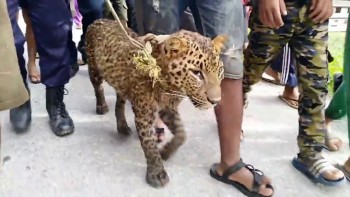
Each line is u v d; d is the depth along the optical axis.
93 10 2.29
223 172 1.51
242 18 1.37
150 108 1.42
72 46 1.91
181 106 2.06
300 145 1.56
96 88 1.87
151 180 1.48
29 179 1.50
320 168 1.52
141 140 1.47
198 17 1.43
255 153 1.71
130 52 1.41
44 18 1.66
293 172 1.60
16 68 1.13
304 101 1.49
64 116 1.79
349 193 1.51
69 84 2.25
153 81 1.32
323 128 1.51
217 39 1.27
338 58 2.59
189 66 1.22
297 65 1.49
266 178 1.47
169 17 1.44
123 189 1.48
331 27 3.14
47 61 1.74
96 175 1.54
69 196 1.43
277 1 1.32
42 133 1.78
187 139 1.78
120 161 1.62
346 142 1.81
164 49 1.25
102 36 1.61
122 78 1.45
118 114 1.74
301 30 1.42
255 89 2.29
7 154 1.63
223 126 1.45
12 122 1.76
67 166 1.58
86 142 1.74
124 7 2.29
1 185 1.47
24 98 1.17
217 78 1.26
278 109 2.08
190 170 1.58
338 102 1.68
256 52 1.51
